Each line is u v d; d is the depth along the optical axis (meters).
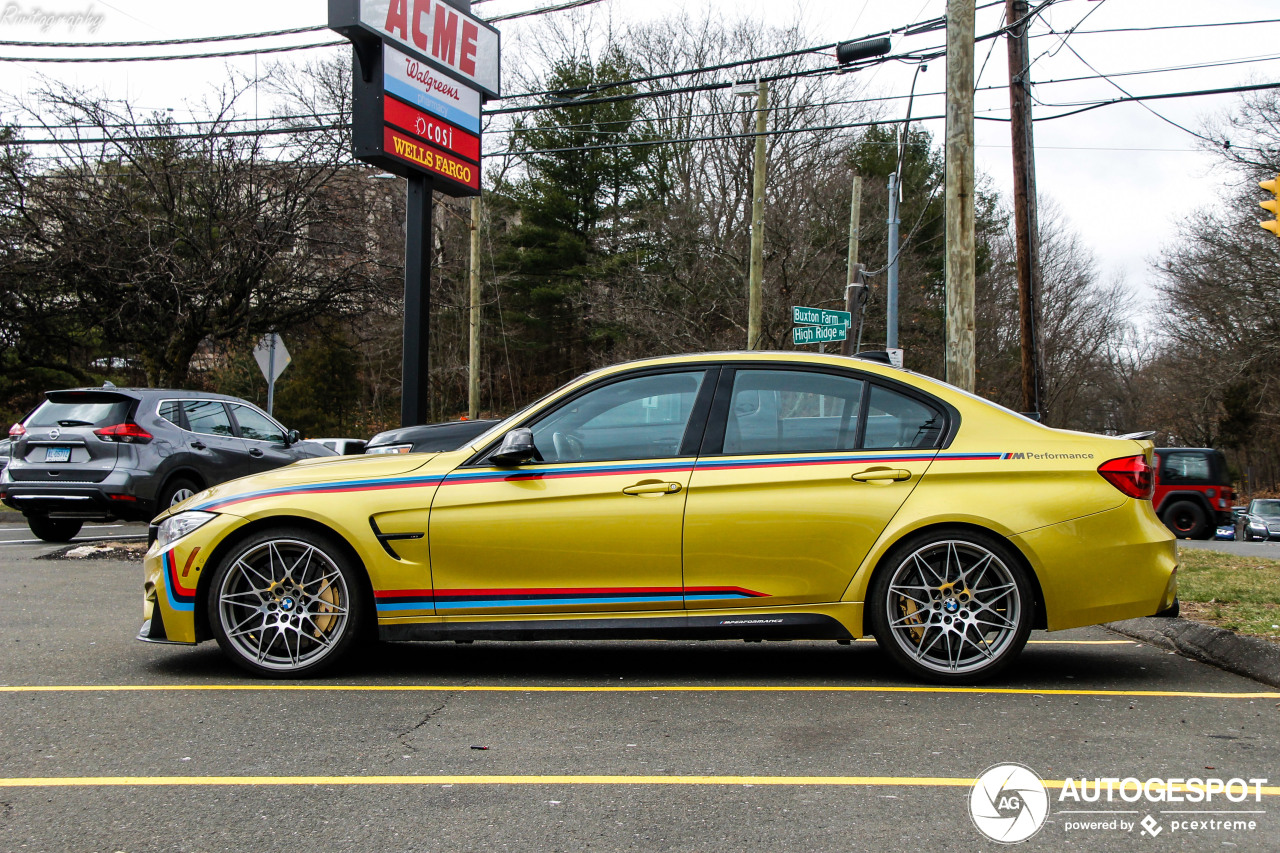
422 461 5.36
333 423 36.09
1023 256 15.05
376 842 3.14
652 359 5.48
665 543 5.12
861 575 5.10
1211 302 32.62
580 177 38.50
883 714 4.59
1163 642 6.27
